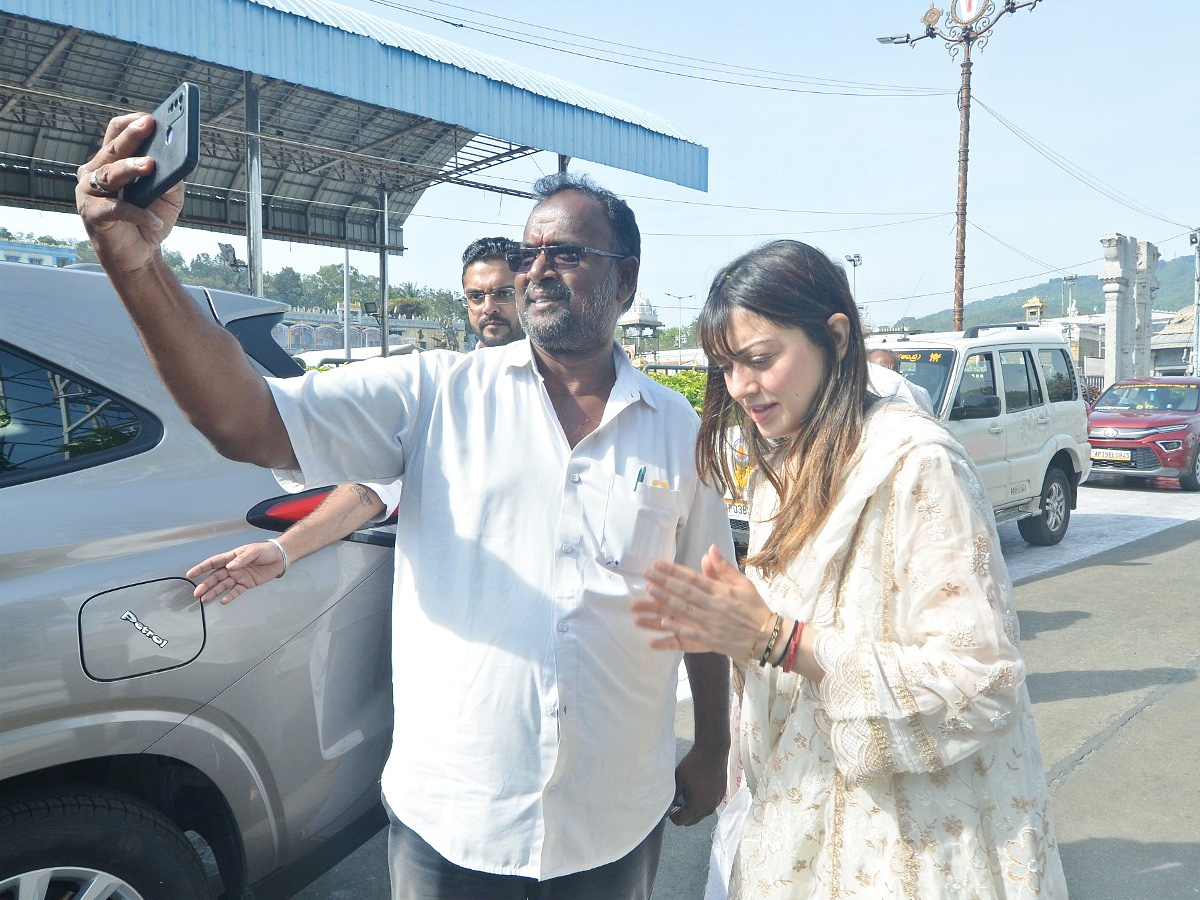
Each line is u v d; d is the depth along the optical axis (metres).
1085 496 11.12
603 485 1.49
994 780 1.27
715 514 1.68
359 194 13.27
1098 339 42.97
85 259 2.14
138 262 1.08
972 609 1.19
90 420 1.81
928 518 1.22
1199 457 11.46
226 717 1.80
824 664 1.22
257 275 8.98
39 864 1.58
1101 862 2.88
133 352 1.91
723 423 1.50
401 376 1.50
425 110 8.23
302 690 1.93
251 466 1.99
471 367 1.55
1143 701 4.16
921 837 1.26
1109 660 4.74
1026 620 5.50
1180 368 48.44
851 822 1.30
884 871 1.27
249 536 1.89
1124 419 11.68
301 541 1.90
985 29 18.92
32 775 1.67
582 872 1.49
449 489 1.48
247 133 8.83
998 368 7.06
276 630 1.88
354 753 2.05
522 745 1.41
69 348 1.82
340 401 1.40
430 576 1.47
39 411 1.75
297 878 2.00
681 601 1.24
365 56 7.72
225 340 1.23
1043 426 7.45
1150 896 2.70
